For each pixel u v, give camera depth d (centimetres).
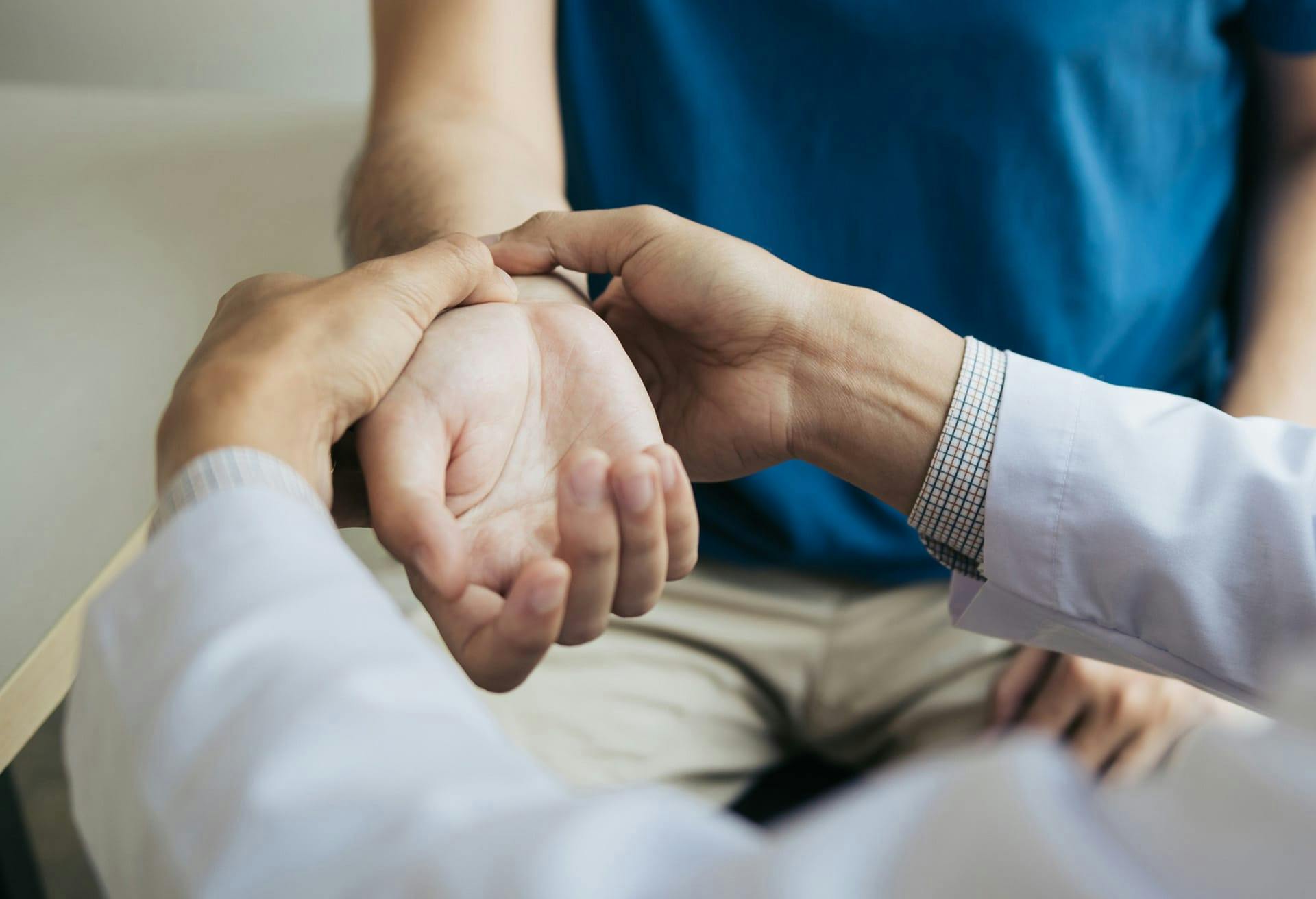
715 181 81
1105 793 18
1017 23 74
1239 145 93
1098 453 50
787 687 88
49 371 68
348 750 21
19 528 55
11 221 86
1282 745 16
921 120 78
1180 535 48
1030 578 52
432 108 77
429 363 47
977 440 53
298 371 38
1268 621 48
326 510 38
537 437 50
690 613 87
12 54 128
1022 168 79
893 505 58
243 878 20
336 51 130
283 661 23
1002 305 83
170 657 24
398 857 19
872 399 55
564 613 43
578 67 81
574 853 18
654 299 58
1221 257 91
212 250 85
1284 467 49
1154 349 90
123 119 104
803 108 79
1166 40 78
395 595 82
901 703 86
